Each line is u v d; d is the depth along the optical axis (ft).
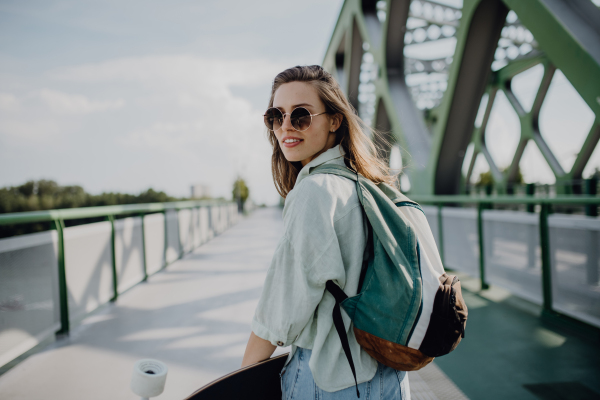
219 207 42.42
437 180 26.43
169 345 9.55
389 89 31.83
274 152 3.92
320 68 3.11
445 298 2.23
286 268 2.39
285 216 2.59
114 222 13.83
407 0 28.17
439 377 7.47
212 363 8.54
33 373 8.04
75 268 10.87
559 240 10.13
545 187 32.07
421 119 30.58
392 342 2.22
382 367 2.54
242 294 14.35
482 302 12.41
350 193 2.55
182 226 24.41
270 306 2.44
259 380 2.61
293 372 2.58
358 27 44.65
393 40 31.37
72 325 10.97
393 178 3.23
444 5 45.37
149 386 3.07
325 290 2.47
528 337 9.37
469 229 14.84
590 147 46.03
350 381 2.41
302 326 2.40
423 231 2.67
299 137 2.98
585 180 20.24
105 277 12.89
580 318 9.47
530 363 8.00
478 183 123.85
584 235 9.27
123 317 11.80
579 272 9.47
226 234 40.01
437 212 17.85
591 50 11.23
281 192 3.96
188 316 11.84
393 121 31.42
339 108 3.00
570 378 7.32
